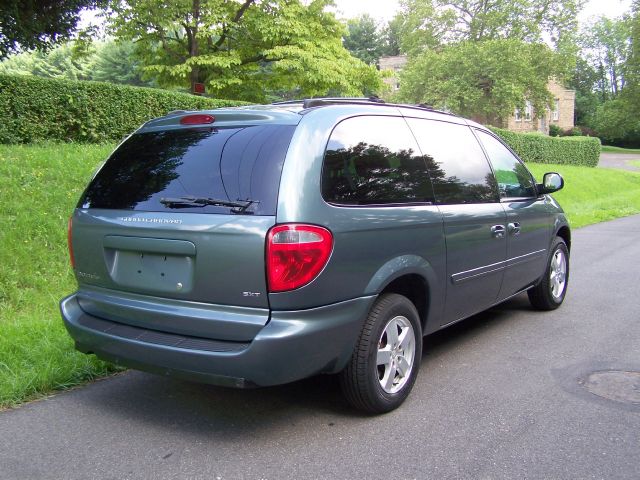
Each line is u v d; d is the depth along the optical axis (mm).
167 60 21312
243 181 3150
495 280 4820
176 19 18797
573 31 38438
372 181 3553
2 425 3504
